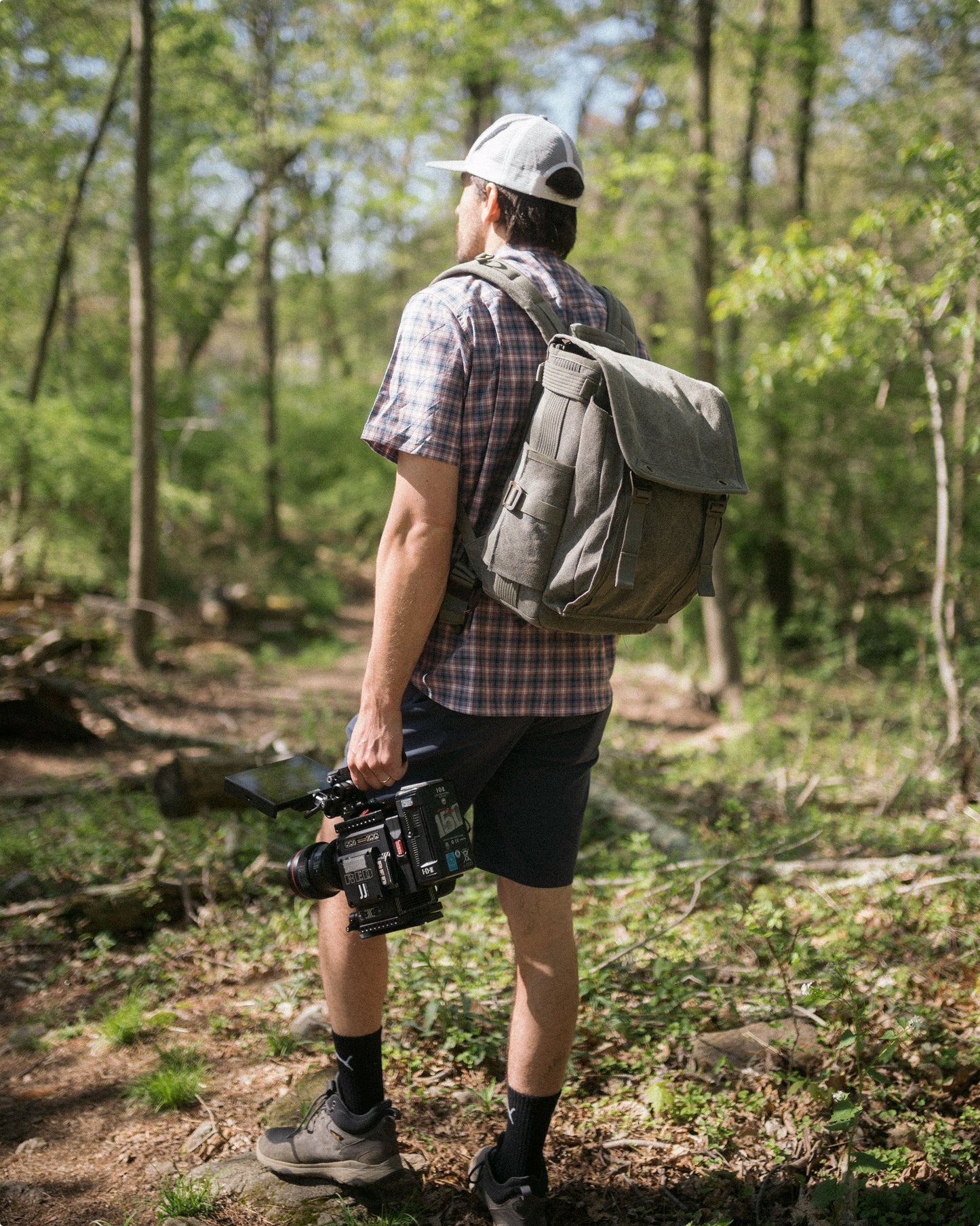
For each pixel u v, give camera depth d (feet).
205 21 37.01
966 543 27.12
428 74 38.52
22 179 38.01
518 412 5.69
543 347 5.78
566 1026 6.15
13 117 37.52
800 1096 7.41
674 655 38.96
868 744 23.09
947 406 27.89
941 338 23.90
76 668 27.94
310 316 81.41
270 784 6.38
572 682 6.07
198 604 43.45
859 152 29.63
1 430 35.86
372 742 5.74
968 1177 6.40
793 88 34.91
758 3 38.52
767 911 9.43
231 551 54.03
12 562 36.55
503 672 5.88
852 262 19.86
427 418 5.55
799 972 9.03
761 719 27.55
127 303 49.24
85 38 35.50
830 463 38.27
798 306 33.71
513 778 6.24
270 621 40.24
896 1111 7.17
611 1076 8.04
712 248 31.78
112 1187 7.07
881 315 19.76
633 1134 7.21
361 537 62.49
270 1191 6.76
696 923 10.97
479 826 6.48
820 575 41.27
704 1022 8.68
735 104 42.47
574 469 5.41
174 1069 8.55
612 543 5.33
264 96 43.98
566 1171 6.88
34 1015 10.23
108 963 11.39
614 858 13.94
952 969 9.61
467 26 33.65
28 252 41.81
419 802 5.72
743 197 34.96
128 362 49.65
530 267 6.10
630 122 40.27
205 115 45.11
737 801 14.30
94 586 39.01
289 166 55.67
